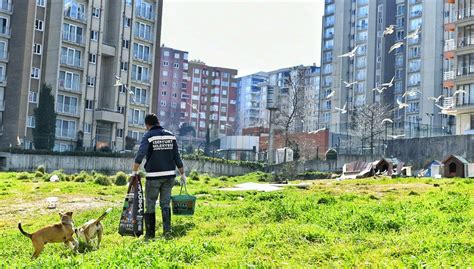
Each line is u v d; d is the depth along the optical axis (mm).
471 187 20969
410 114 106000
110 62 72312
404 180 27125
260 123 139625
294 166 46438
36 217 18656
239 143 82562
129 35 73812
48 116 62875
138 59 75438
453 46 62406
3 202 22375
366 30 114750
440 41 102312
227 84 170250
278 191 22562
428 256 7773
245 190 24531
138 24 76062
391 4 113750
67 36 66750
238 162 55656
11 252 11219
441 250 8125
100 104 71812
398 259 7688
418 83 106250
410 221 11297
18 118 62438
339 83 117562
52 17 66375
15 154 50469
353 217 11617
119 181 32219
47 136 62531
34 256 10203
